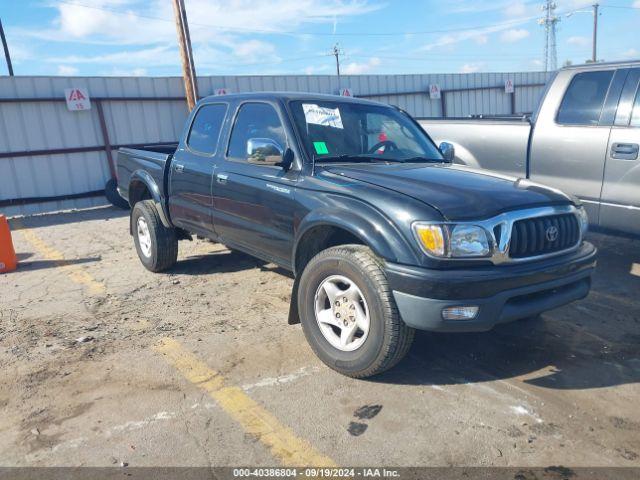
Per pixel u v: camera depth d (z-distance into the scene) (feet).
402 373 11.75
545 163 18.78
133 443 9.45
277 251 13.64
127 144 43.73
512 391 10.96
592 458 8.83
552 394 10.84
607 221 17.46
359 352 11.01
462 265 9.95
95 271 21.06
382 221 10.46
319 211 11.71
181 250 23.22
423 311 9.87
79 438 9.62
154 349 13.32
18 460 9.03
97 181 42.57
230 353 12.96
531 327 14.15
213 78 47.98
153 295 17.60
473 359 12.39
